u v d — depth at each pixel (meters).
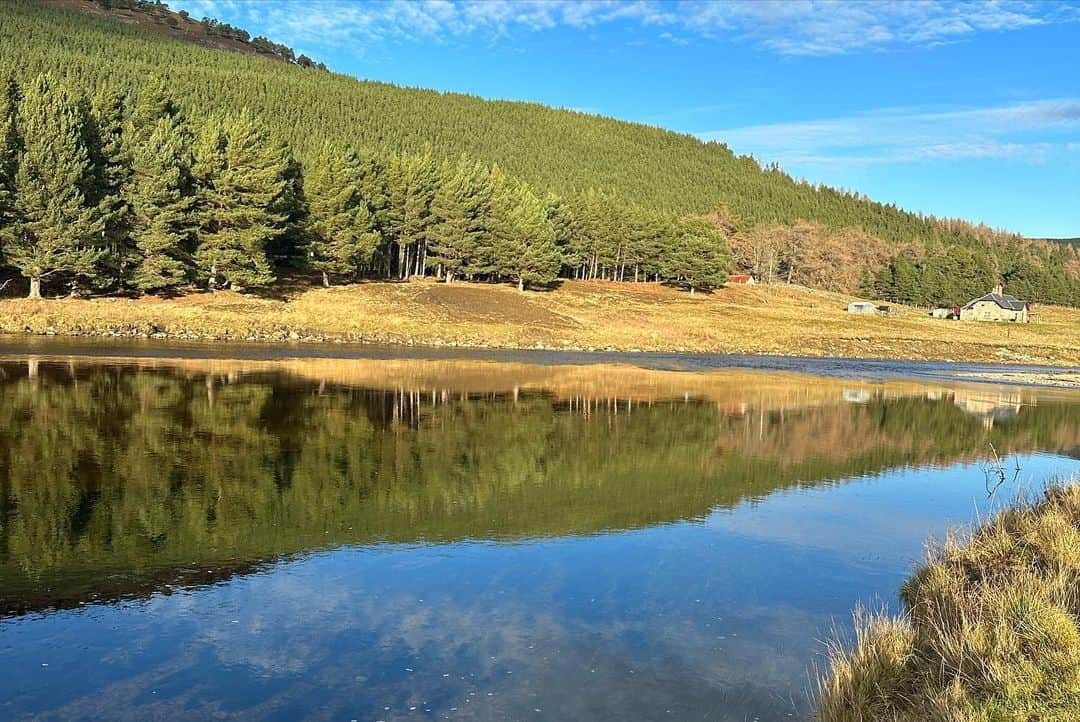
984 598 6.98
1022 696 5.17
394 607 7.59
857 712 5.31
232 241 53.31
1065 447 21.14
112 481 12.28
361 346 45.03
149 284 48.66
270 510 11.08
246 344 41.50
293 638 6.76
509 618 7.39
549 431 19.56
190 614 7.25
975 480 15.80
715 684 6.11
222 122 61.56
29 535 9.48
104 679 5.89
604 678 6.15
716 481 14.64
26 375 24.52
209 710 5.44
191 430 17.02
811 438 20.59
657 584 8.59
